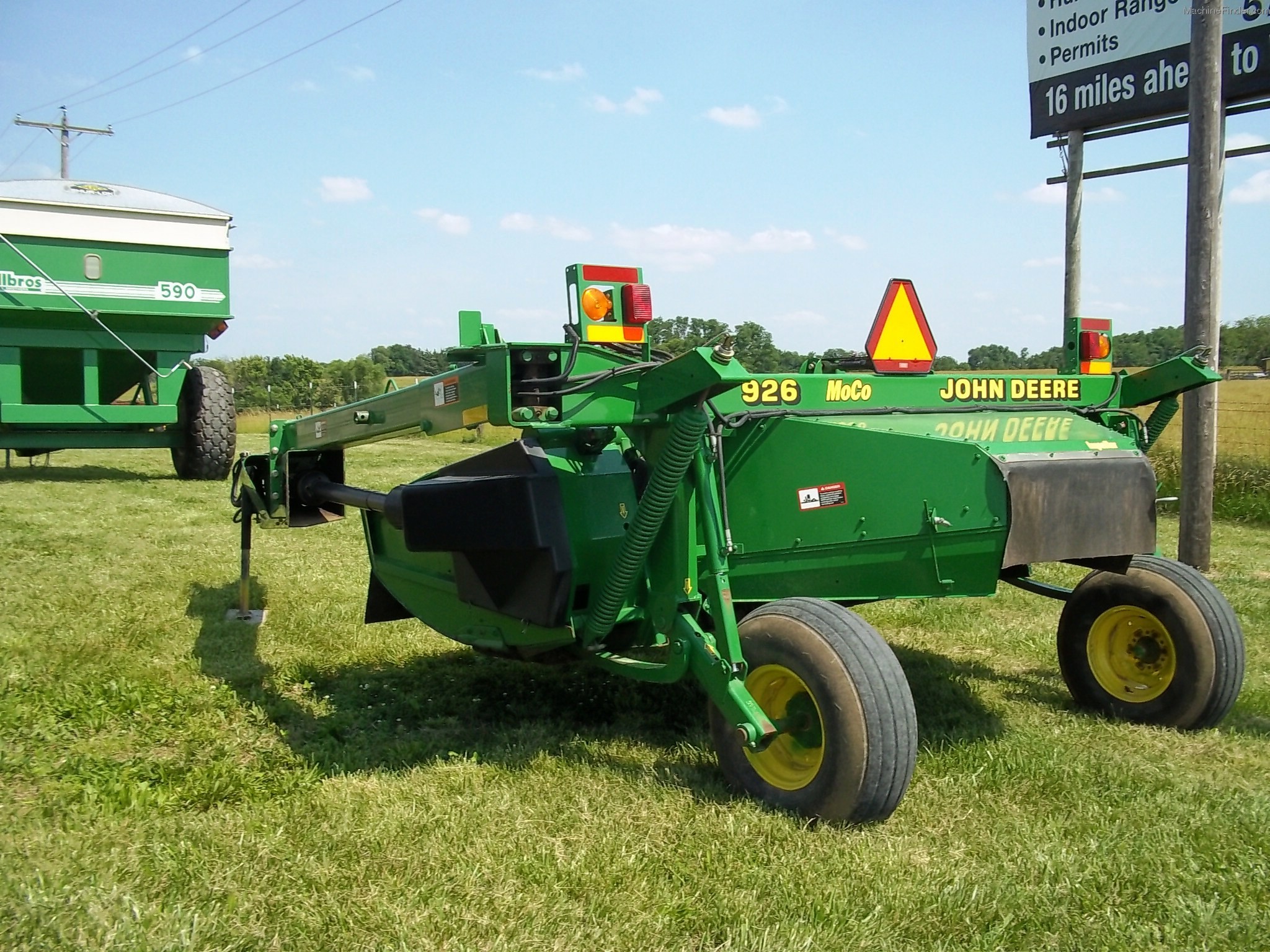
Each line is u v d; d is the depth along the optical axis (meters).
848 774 3.34
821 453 3.89
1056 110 10.48
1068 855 3.28
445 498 4.21
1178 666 4.55
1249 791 3.87
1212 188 8.06
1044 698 5.13
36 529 9.62
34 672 5.20
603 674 5.41
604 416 3.58
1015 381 4.60
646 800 3.69
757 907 2.94
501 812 3.57
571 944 2.76
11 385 13.46
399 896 2.97
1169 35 9.48
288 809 3.58
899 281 4.32
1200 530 8.45
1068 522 3.77
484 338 4.38
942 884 3.06
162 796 3.69
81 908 2.84
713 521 3.75
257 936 2.75
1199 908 2.96
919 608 7.06
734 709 3.60
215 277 14.00
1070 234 10.54
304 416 6.05
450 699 4.97
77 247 13.15
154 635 6.03
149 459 19.11
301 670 5.37
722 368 3.27
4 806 3.60
